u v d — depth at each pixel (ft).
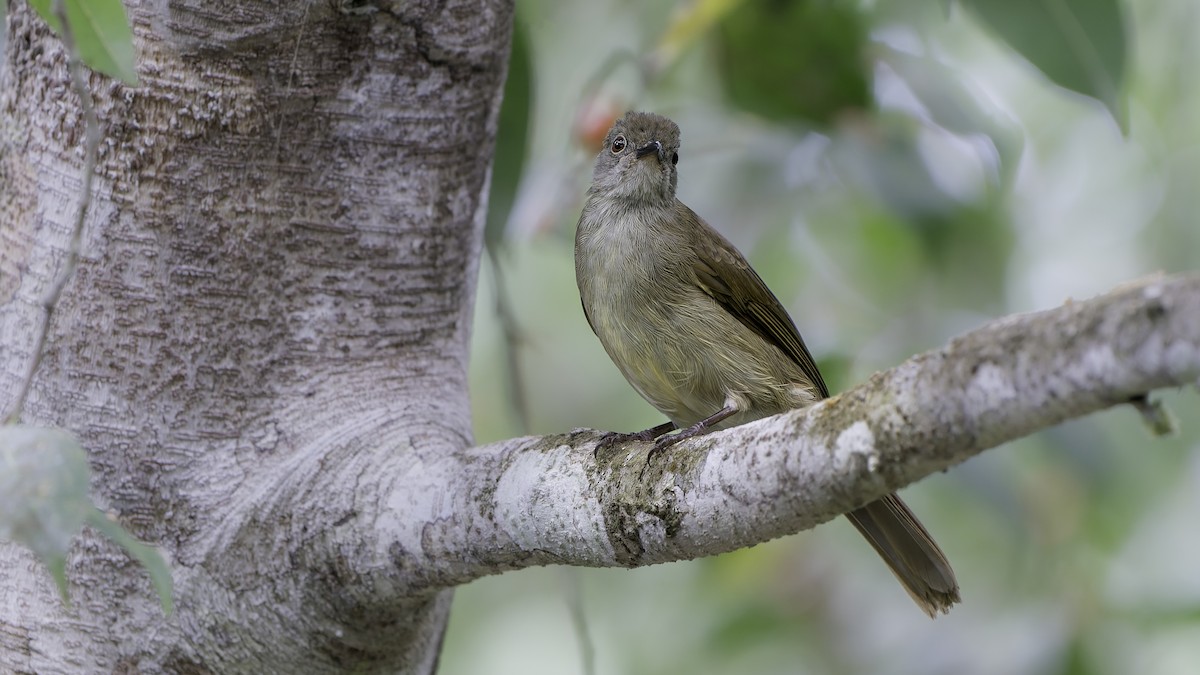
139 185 23.77
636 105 39.37
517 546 21.56
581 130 40.47
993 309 44.55
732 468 18.76
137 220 23.76
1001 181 38.60
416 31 25.49
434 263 26.27
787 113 41.73
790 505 18.07
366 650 24.13
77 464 17.12
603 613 48.62
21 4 24.95
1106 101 31.71
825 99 41.22
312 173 24.79
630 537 20.11
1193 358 13.82
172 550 23.45
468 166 26.86
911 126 43.83
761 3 39.73
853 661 46.37
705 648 45.60
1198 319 13.75
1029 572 41.73
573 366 52.70
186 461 23.75
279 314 24.53
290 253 24.62
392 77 25.40
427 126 25.90
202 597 23.36
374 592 23.27
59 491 16.84
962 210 42.78
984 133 37.99
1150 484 44.50
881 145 40.93
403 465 23.73
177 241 23.88
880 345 43.47
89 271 23.73
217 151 24.03
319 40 24.58
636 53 44.75
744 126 42.45
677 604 47.32
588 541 20.66
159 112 23.76
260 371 24.30
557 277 53.52
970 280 44.78
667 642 46.57
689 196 43.09
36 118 24.31
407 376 25.58
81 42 19.67
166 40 23.68
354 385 24.93
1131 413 44.78
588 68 48.01
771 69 40.86
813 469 17.53
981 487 37.78
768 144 41.81
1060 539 40.52
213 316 24.06
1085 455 37.27
